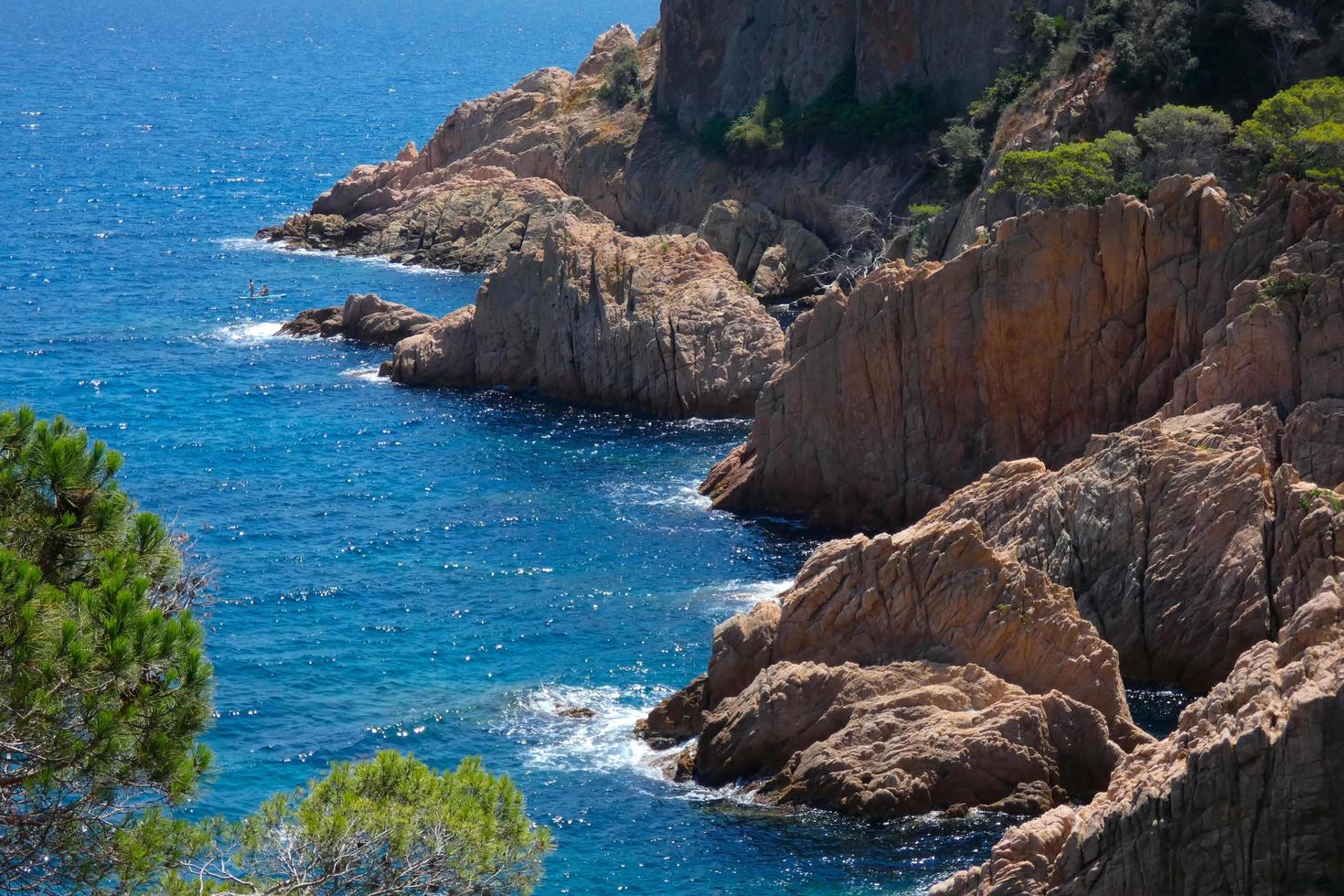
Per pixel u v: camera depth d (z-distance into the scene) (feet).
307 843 94.38
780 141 467.93
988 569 182.60
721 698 189.16
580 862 161.79
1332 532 190.39
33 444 89.51
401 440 310.45
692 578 242.37
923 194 428.15
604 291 332.39
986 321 256.73
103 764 80.89
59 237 518.78
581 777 180.86
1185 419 223.10
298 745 189.88
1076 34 380.17
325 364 366.02
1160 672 199.52
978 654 180.45
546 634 221.66
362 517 268.41
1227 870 125.90
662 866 160.76
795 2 483.51
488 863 96.12
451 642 219.41
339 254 499.51
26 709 78.23
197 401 335.47
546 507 274.16
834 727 175.94
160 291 442.91
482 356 344.28
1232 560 196.03
